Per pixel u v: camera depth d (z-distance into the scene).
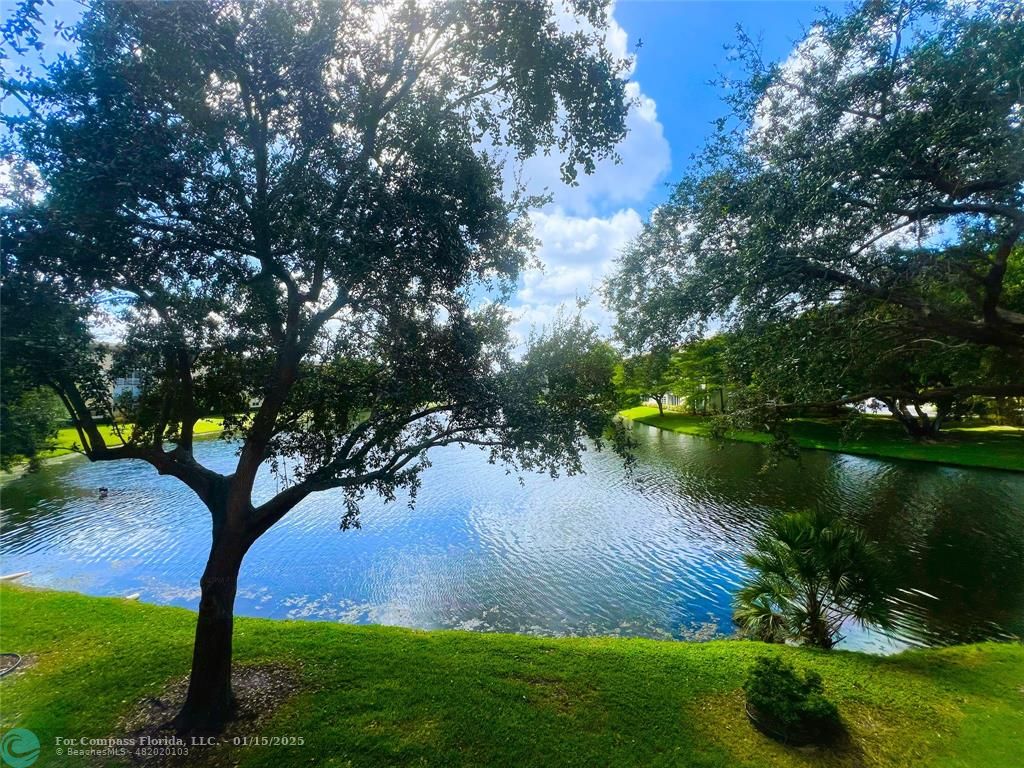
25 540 16.45
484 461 30.02
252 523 5.98
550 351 6.09
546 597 12.34
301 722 5.94
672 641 9.65
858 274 5.72
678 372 37.62
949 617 10.73
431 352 5.65
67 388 4.84
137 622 8.98
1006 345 5.39
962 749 5.69
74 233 4.07
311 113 4.58
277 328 5.67
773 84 5.84
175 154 4.41
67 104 4.10
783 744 5.83
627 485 23.36
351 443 6.02
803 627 8.84
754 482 23.42
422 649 7.99
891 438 32.97
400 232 4.79
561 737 5.83
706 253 6.63
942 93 4.52
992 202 5.31
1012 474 23.45
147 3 3.94
